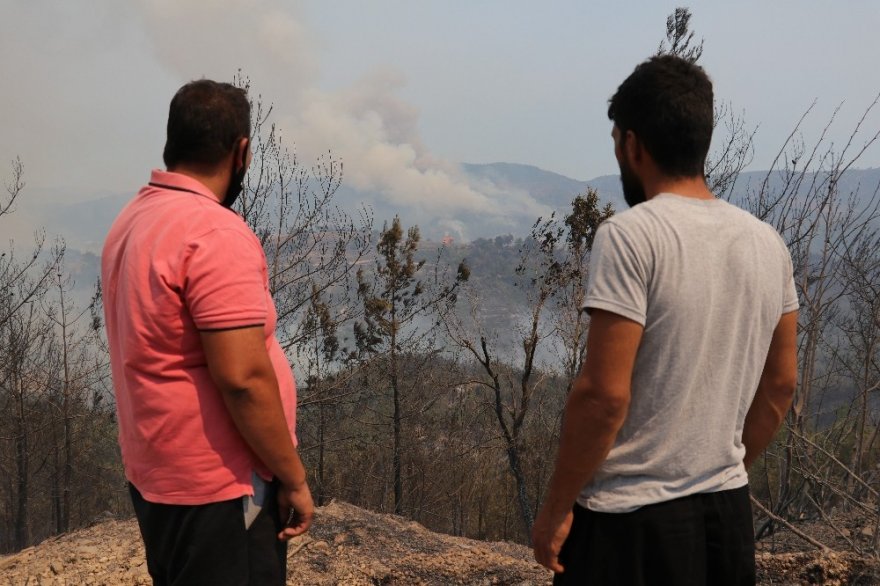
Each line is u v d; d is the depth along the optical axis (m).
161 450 1.57
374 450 18.52
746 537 1.60
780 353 1.67
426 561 3.41
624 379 1.43
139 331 1.54
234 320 1.51
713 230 1.51
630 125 1.59
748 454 1.76
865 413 5.14
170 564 1.67
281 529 1.72
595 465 1.48
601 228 1.52
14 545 21.12
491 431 13.88
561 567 1.61
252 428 1.55
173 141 1.69
